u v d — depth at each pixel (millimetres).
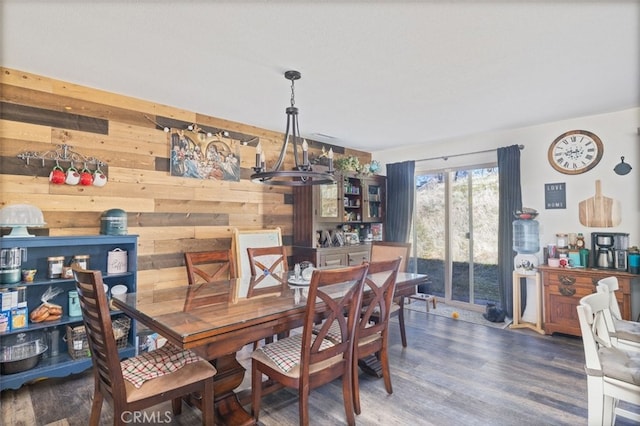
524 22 1925
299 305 1959
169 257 3340
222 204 3777
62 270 2613
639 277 3168
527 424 2004
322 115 3646
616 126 3520
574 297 3377
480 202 4578
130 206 3102
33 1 1735
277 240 4055
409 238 5043
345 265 4551
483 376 2613
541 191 3967
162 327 1594
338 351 1889
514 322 3793
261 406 2205
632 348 2053
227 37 2096
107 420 2047
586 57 2342
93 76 2672
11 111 2529
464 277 4719
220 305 1962
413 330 3697
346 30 2012
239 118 3785
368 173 5090
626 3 1742
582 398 2285
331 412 2135
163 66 2494
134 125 3139
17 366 2312
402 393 2361
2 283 2334
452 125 4027
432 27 1979
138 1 1740
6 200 2494
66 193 2758
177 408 2102
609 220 3529
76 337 2580
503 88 2896
